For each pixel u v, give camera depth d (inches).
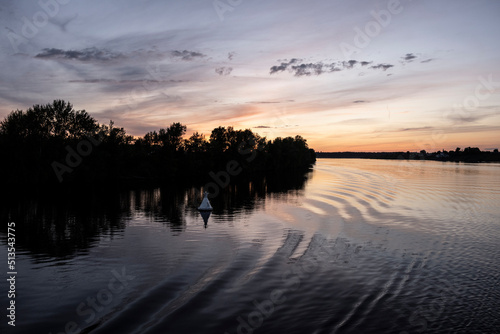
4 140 2380.7
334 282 585.9
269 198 1931.6
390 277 612.1
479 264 687.1
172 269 653.9
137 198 1887.3
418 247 821.2
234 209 1478.8
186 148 4195.4
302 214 1339.8
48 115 2667.3
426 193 2172.7
